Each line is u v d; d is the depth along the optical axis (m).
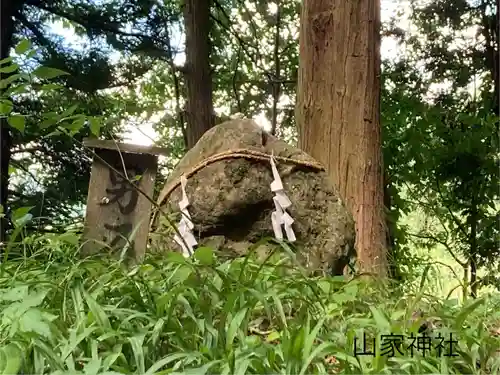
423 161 5.76
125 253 2.07
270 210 2.61
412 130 5.70
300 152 2.71
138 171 2.28
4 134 5.09
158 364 1.04
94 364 1.02
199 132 7.26
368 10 3.67
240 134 2.66
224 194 2.57
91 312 1.24
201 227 2.58
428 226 6.79
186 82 7.36
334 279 2.08
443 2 6.46
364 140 3.56
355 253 2.93
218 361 1.06
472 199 5.94
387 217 4.43
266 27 9.74
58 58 5.70
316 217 2.62
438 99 6.46
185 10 7.38
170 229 2.56
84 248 2.17
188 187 2.60
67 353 1.07
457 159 5.73
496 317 1.89
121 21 6.44
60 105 5.23
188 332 1.30
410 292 2.15
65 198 5.58
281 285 1.72
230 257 2.49
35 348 1.04
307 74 3.72
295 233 2.58
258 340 1.25
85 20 6.26
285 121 9.21
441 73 6.53
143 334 1.20
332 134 3.59
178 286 1.46
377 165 3.60
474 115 5.83
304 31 3.77
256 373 1.06
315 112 3.66
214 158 2.60
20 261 2.04
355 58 3.61
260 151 2.62
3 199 4.91
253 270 1.88
